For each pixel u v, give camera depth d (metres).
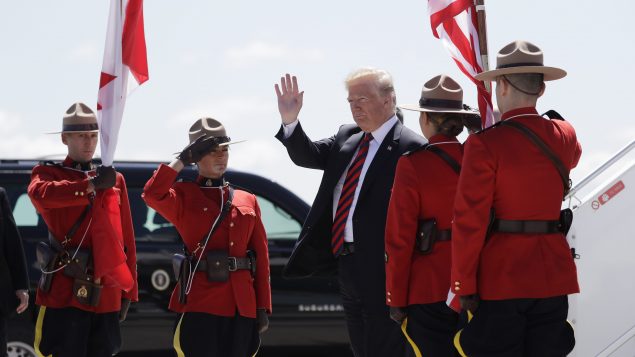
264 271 11.23
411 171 9.73
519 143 8.57
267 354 15.27
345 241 11.12
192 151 10.66
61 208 11.33
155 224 15.16
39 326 11.30
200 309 10.70
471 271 8.55
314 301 15.34
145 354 14.89
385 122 11.13
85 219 11.38
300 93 11.52
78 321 11.28
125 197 11.77
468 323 8.72
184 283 10.79
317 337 15.34
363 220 10.95
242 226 10.96
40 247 11.36
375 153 11.07
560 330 8.65
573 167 9.46
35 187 11.20
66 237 11.32
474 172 8.52
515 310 8.52
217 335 10.77
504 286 8.48
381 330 10.88
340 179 11.34
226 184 11.20
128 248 11.79
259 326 11.22
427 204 9.71
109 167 11.01
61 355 11.25
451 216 9.69
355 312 11.20
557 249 8.65
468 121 10.72
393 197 9.80
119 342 11.72
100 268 11.16
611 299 11.50
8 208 11.63
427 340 9.66
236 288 10.84
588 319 11.48
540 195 8.58
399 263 9.71
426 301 9.62
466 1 10.45
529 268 8.50
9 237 11.58
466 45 10.48
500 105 8.89
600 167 11.56
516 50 8.75
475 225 8.51
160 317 14.92
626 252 11.51
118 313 11.68
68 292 11.29
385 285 10.83
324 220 11.43
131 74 11.10
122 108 11.03
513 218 8.57
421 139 11.08
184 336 10.76
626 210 11.55
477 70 10.38
